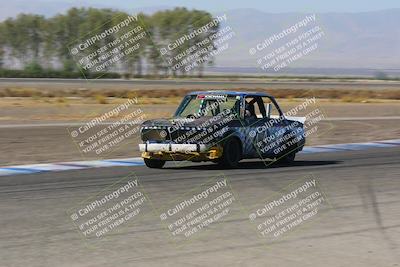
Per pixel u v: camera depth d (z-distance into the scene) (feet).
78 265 39.01
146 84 389.39
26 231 47.65
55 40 531.50
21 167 84.84
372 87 464.24
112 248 43.21
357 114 211.20
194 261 40.09
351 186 70.54
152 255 41.52
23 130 134.00
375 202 61.21
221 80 504.02
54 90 302.04
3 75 494.59
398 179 76.33
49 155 99.09
